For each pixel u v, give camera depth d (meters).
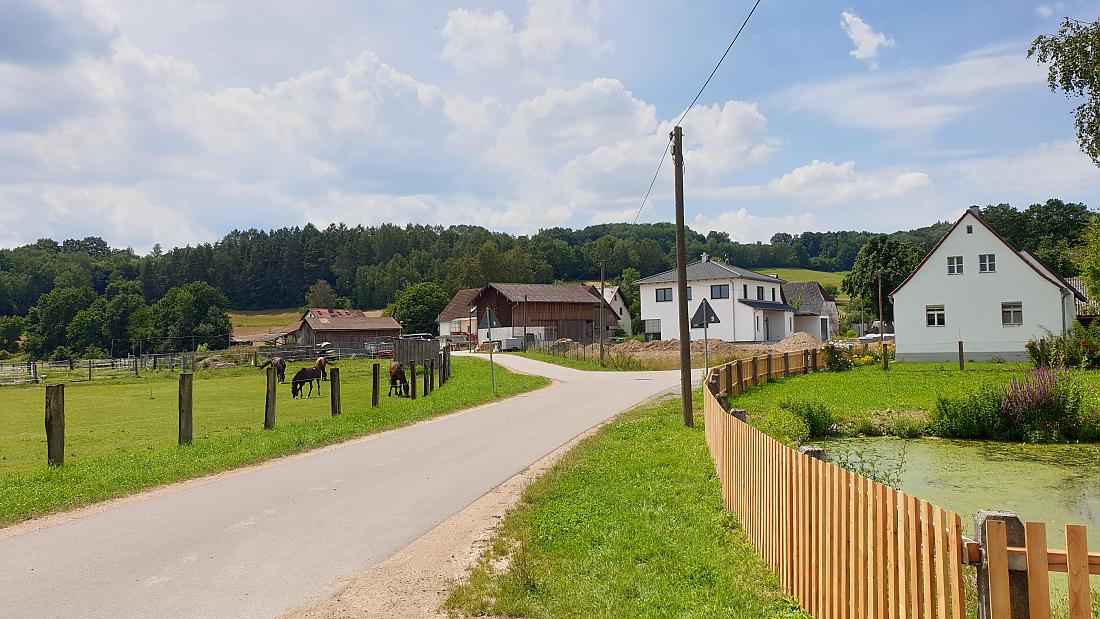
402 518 9.18
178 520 9.16
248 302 168.88
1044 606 3.58
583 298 84.00
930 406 21.17
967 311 43.81
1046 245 88.00
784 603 6.07
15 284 144.12
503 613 6.02
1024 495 11.83
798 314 80.81
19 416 24.11
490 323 27.08
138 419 22.55
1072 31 21.34
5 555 7.73
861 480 4.80
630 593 6.37
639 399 24.02
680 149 18.33
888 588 4.46
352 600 6.36
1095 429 17.28
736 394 24.48
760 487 7.50
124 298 110.69
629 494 10.04
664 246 181.50
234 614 6.03
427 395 27.30
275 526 8.84
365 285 164.75
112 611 6.08
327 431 16.50
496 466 12.67
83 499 10.30
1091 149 21.69
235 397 29.92
